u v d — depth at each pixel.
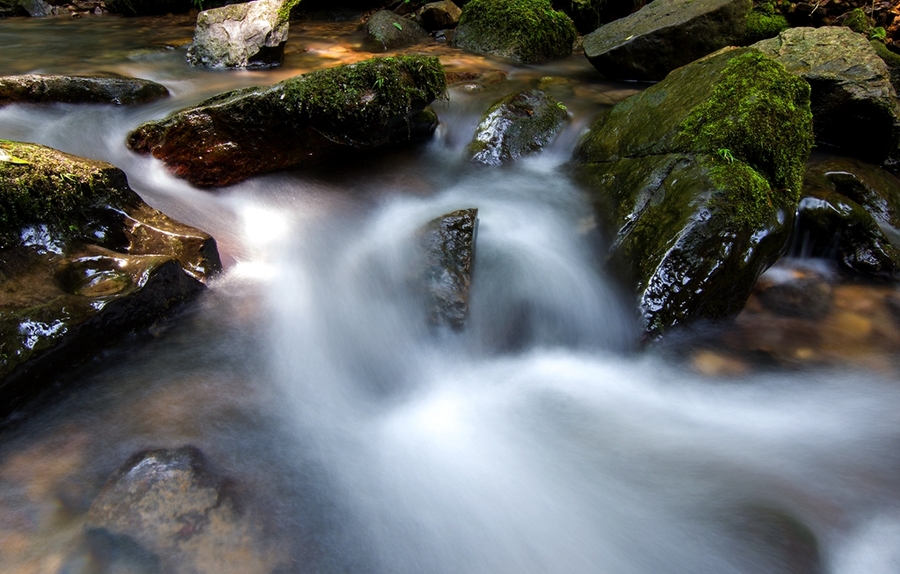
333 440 2.85
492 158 5.36
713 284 3.58
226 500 2.37
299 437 2.83
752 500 2.68
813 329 3.88
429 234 3.78
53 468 2.49
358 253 4.12
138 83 5.76
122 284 3.10
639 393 3.36
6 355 2.56
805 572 2.37
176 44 8.63
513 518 2.56
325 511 2.48
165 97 6.03
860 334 3.86
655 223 3.79
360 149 5.07
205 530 2.23
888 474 2.85
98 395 2.86
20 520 2.26
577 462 2.87
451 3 10.49
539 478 2.77
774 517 2.58
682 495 2.70
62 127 4.98
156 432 2.72
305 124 4.60
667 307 3.55
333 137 4.79
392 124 5.00
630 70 7.65
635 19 8.10
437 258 3.65
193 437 2.71
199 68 7.44
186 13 11.27
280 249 4.19
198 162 4.54
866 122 5.65
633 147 4.58
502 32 9.02
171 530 2.20
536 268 4.07
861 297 4.21
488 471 2.78
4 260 2.91
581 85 7.55
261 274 3.89
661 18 7.66
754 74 4.24
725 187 3.62
